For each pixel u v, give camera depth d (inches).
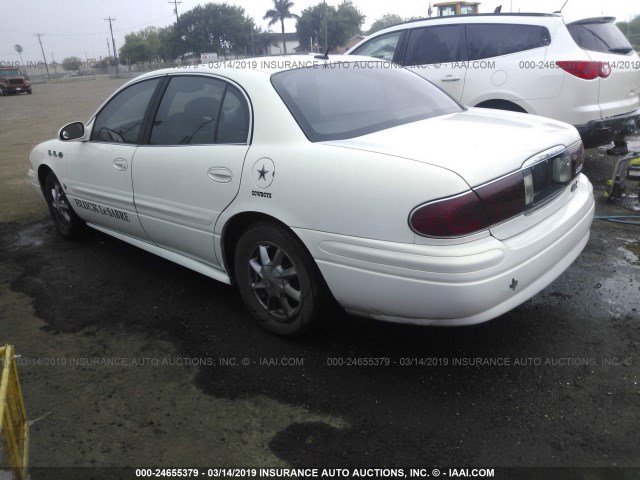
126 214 153.5
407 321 99.1
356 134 111.3
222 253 126.9
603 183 232.8
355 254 98.4
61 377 113.2
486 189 91.7
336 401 101.6
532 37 224.8
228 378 110.1
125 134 151.4
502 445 89.0
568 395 99.8
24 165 350.0
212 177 121.4
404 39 259.4
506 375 106.3
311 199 103.0
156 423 98.4
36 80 3080.7
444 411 97.4
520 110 230.7
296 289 115.8
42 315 140.7
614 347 113.8
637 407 95.9
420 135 107.4
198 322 133.0
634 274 146.5
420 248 91.1
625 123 230.1
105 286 156.3
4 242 199.6
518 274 95.3
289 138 110.0
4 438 67.1
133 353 121.1
